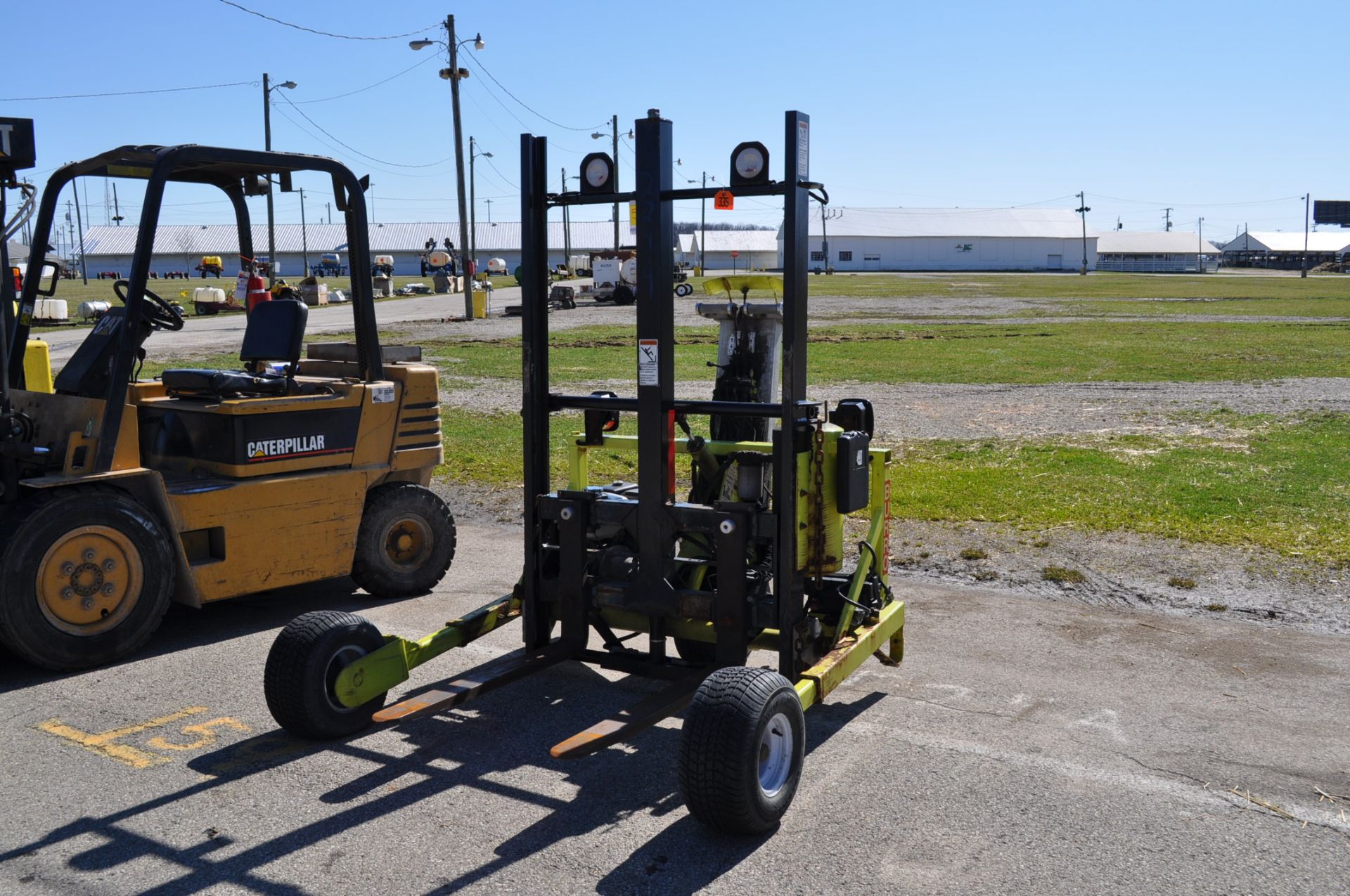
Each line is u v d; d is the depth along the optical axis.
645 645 6.26
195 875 3.76
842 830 4.07
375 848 3.94
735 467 5.39
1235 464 11.32
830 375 20.25
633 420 15.02
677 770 4.15
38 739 4.93
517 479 11.29
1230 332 30.97
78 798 4.34
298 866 3.82
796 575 4.74
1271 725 5.05
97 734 5.00
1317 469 10.95
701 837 4.02
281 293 10.93
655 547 4.79
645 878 3.73
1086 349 25.69
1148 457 11.77
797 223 4.41
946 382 19.23
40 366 8.93
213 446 6.57
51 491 5.73
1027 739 4.91
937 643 6.25
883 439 13.32
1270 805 4.27
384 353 7.81
